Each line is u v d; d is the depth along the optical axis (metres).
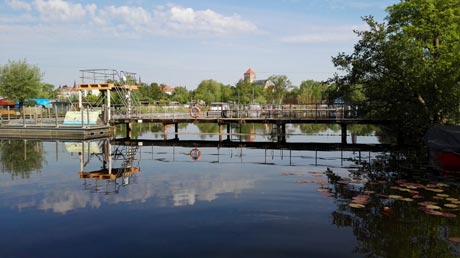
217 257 6.24
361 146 22.42
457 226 7.54
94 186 11.62
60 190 11.09
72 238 7.16
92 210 8.95
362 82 23.64
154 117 30.92
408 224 7.69
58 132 28.73
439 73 18.52
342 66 23.94
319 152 19.94
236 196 10.16
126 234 7.34
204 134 31.14
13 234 7.40
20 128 29.52
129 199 9.94
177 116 33.69
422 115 20.23
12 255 6.44
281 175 13.23
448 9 19.83
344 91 24.41
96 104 37.06
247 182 12.03
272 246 6.66
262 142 25.50
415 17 21.52
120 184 11.91
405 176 12.70
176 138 29.27
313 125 49.47
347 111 26.38
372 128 41.72
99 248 6.68
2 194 10.59
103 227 7.74
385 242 6.79
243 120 27.14
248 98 87.62
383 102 23.75
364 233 7.22
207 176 13.19
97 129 28.92
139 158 18.09
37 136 29.16
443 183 11.47
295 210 8.79
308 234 7.22
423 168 14.32
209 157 18.33
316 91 85.25
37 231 7.56
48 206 9.34
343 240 6.89
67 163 16.47
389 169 14.19
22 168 15.10
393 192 10.35
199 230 7.51
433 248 6.49
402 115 22.16
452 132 13.35
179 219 8.21
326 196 10.03
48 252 6.55
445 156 13.12
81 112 28.86
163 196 10.24
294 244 6.74
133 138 29.45
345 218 8.13
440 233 7.17
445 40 20.16
